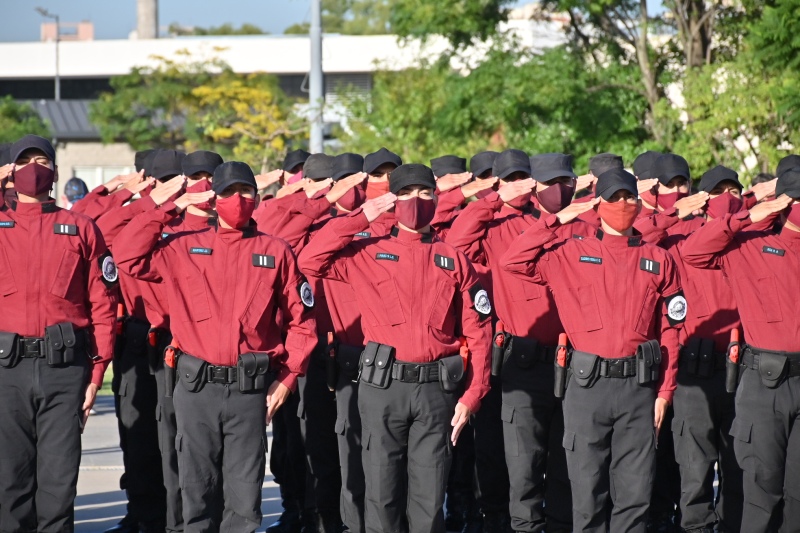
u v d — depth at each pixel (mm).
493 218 13570
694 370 13719
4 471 11891
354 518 13062
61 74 121125
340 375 13133
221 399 11445
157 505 14109
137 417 13852
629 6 41094
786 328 12359
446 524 15484
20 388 11805
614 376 12008
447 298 12000
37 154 12070
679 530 14508
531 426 13531
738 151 35094
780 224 13156
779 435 12398
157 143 84312
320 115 37219
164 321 13203
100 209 14078
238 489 11461
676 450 13953
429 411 11836
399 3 44250
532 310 13500
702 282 13844
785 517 12578
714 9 39812
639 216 14906
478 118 42281
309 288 11930
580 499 12102
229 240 11688
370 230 14172
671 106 38938
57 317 11938
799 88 29562
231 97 66812
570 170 13898
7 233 11938
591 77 40406
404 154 47719
